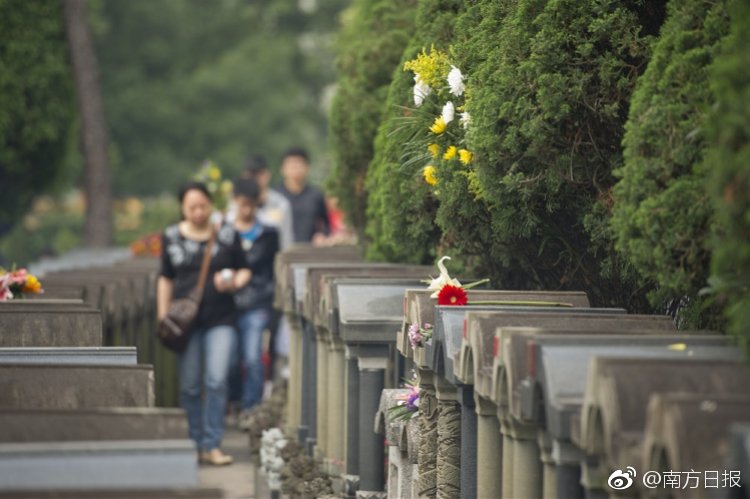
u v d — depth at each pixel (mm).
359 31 17672
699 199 7914
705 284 8188
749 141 6531
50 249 36281
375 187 15164
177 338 18000
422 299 10359
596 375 6934
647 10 10102
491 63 10445
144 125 72875
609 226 10055
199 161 73438
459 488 9859
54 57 33625
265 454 15977
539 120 9969
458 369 9109
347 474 12953
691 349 7703
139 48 74812
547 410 7504
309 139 78188
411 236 13305
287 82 74938
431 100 11703
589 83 9992
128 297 19172
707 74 8164
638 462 6613
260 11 80875
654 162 8242
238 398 22875
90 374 8984
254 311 21500
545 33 9992
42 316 11906
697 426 6195
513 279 12953
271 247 21609
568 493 7559
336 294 12781
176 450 7133
